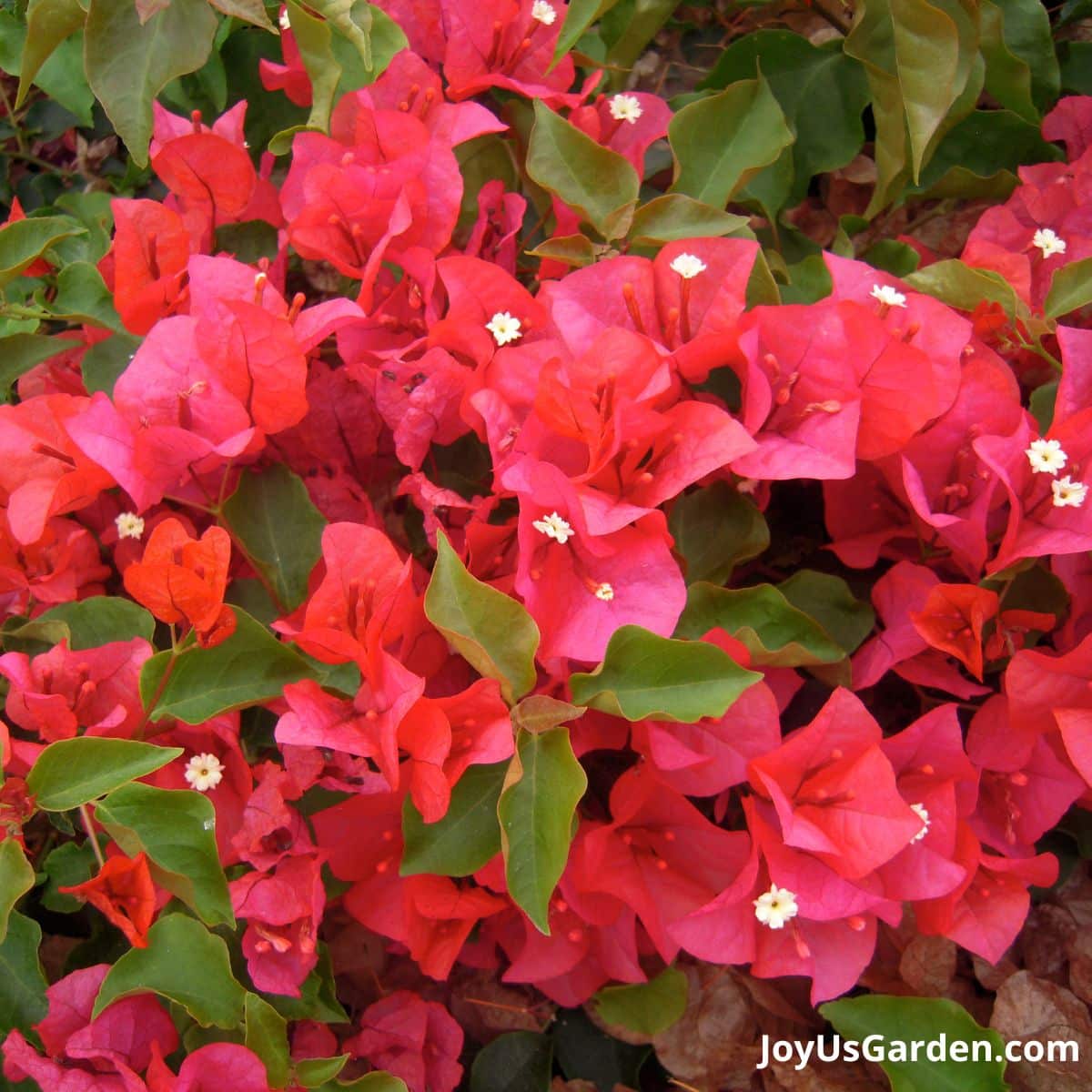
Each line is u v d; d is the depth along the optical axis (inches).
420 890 18.3
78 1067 17.5
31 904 20.4
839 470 17.5
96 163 25.2
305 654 18.3
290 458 20.0
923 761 18.1
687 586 18.8
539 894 16.6
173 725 18.2
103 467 17.7
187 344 18.4
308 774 17.7
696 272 18.0
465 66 20.8
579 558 17.7
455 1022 19.7
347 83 20.9
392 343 19.7
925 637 18.1
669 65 24.2
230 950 18.8
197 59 18.9
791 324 17.9
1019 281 19.9
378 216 19.5
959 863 18.1
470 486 19.6
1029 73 22.1
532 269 21.7
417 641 18.3
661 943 18.6
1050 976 20.3
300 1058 19.3
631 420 17.4
